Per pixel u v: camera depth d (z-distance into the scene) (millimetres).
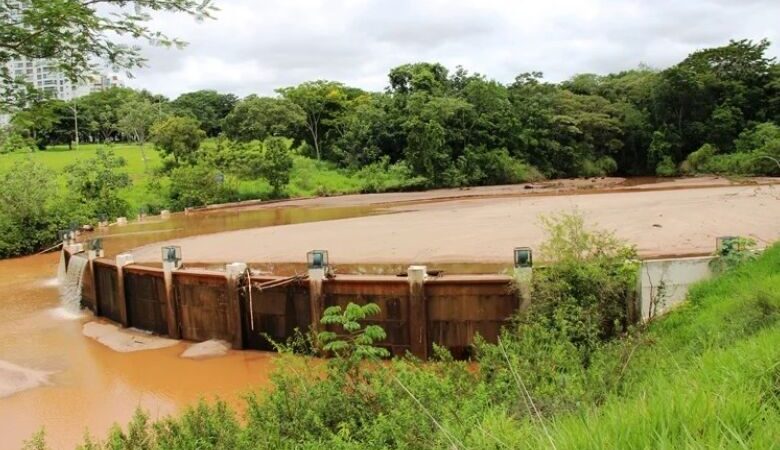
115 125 71250
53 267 34281
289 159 59750
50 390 15000
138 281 20234
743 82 70375
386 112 72812
